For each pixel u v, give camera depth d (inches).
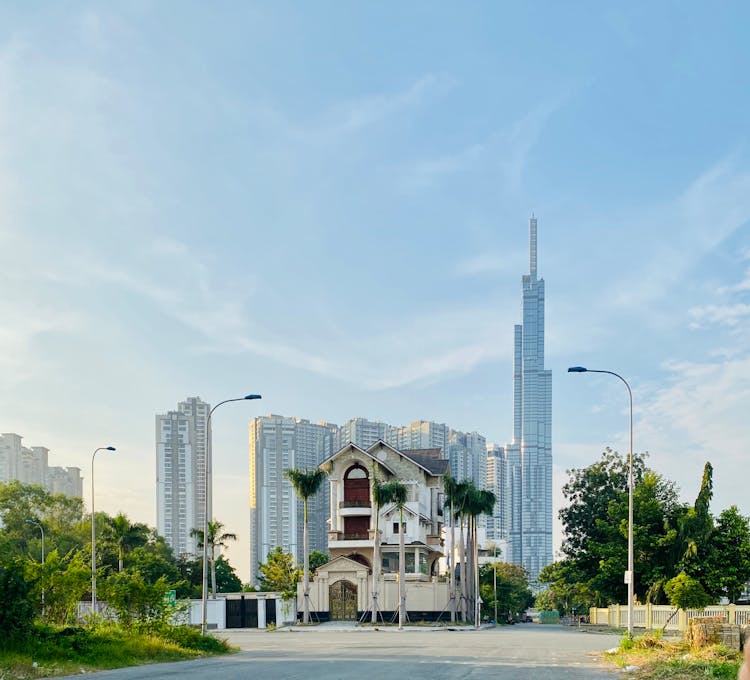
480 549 4955.7
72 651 1043.3
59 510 3789.4
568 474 3161.9
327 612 3142.2
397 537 3395.7
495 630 2792.8
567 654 1284.4
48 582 1200.8
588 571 2903.5
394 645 1592.0
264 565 4163.4
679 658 999.6
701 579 2364.7
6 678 839.7
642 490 2630.4
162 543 4104.3
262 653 1341.0
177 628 1318.9
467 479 3181.6
